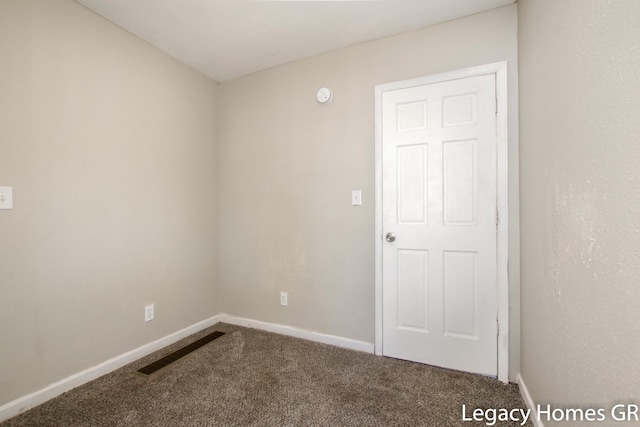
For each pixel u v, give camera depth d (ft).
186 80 8.29
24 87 5.01
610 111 2.56
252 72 8.79
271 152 8.53
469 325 6.18
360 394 5.43
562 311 3.58
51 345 5.36
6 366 4.81
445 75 6.39
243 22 6.45
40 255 5.23
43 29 5.25
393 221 6.89
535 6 4.63
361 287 7.29
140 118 7.00
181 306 8.05
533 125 4.77
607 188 2.61
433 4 5.87
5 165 4.80
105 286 6.24
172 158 7.84
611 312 2.55
